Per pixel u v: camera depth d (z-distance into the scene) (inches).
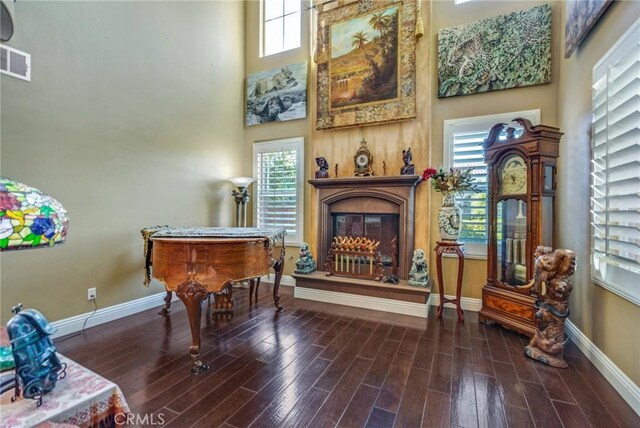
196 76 157.9
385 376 81.2
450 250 123.2
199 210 160.1
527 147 106.0
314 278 149.6
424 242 141.8
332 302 146.6
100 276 115.8
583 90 96.8
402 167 145.6
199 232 100.7
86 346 97.7
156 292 137.8
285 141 179.6
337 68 160.4
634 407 67.4
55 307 102.9
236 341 102.7
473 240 136.6
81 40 109.5
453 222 123.9
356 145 158.4
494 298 116.5
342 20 159.3
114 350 95.4
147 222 133.2
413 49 144.0
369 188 149.3
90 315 112.6
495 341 103.2
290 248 178.2
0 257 90.5
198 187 159.3
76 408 38.5
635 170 68.4
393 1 147.6
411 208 141.2
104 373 82.0
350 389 75.3
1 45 89.9
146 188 132.8
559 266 88.0
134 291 128.3
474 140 134.9
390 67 148.3
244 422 63.5
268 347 98.3
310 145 169.6
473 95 135.2
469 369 84.8
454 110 138.8
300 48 175.8
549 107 122.3
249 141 190.9
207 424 62.8
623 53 72.9
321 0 163.5
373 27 151.8
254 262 91.9
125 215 124.5
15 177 93.0
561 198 115.0
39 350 39.6
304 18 174.6
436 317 126.9
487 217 124.6
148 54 133.5
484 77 131.2
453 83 136.8
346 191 154.6
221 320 122.4
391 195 144.8
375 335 108.3
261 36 188.2
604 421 64.2
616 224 75.9
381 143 152.5
